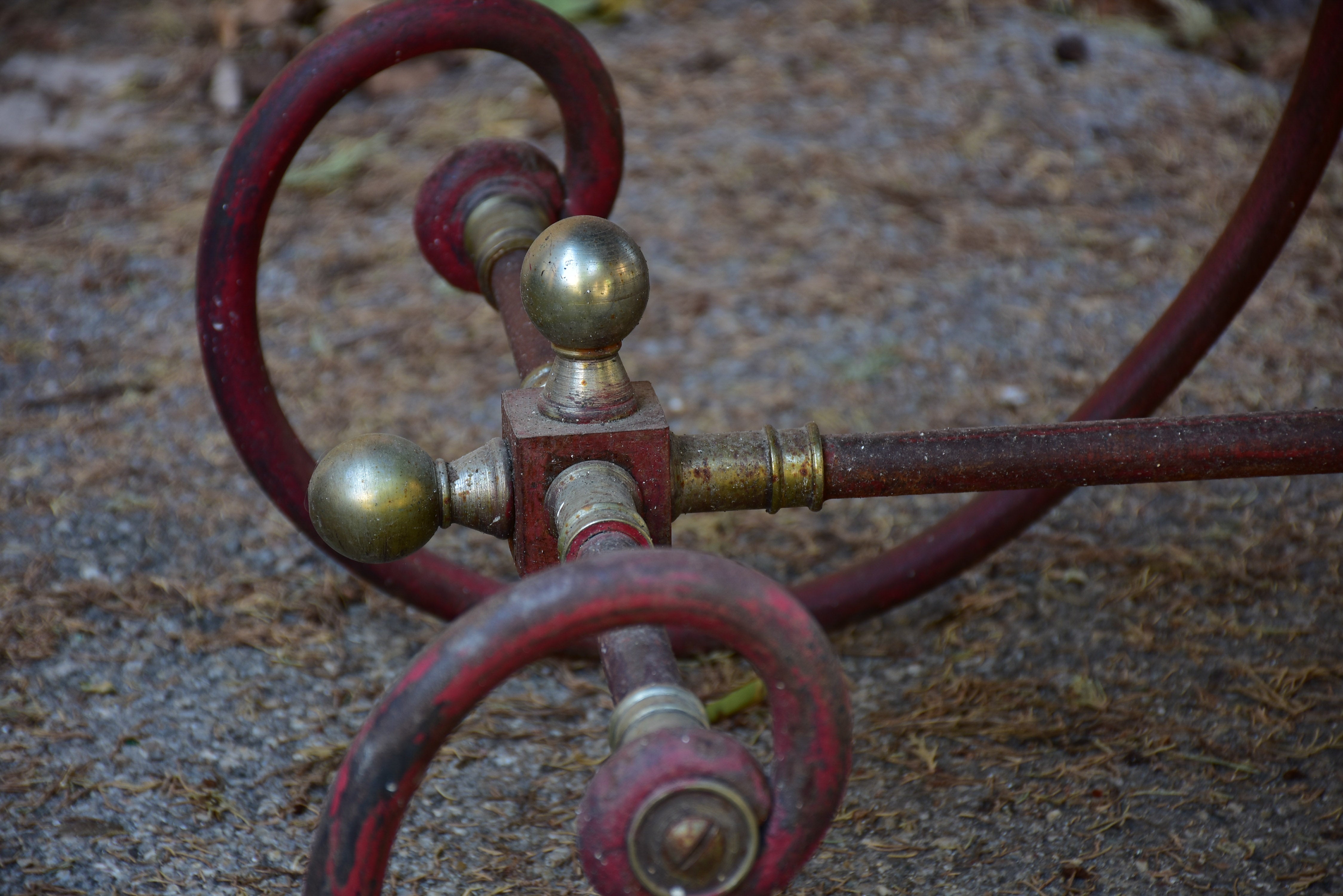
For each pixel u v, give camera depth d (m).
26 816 1.26
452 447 1.69
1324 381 1.76
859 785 1.30
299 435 1.71
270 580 1.46
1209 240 2.15
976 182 2.36
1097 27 2.89
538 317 1.05
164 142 2.52
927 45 2.84
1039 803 1.28
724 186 2.36
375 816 0.94
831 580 1.39
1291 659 1.37
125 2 3.11
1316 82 1.27
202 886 1.23
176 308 2.01
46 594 1.43
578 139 1.29
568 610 0.93
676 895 0.93
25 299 2.02
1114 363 1.86
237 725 1.34
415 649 1.41
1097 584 1.45
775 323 1.99
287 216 2.30
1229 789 1.28
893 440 1.08
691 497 1.07
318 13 2.93
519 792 1.29
